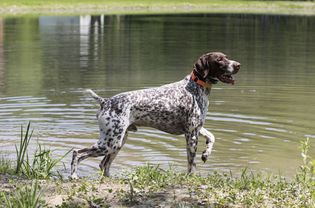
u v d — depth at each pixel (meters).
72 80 19.38
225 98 16.44
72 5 58.94
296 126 13.34
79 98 16.50
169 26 41.59
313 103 15.76
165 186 8.13
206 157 9.64
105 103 9.31
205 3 67.38
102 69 21.75
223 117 14.20
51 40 32.09
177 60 24.16
